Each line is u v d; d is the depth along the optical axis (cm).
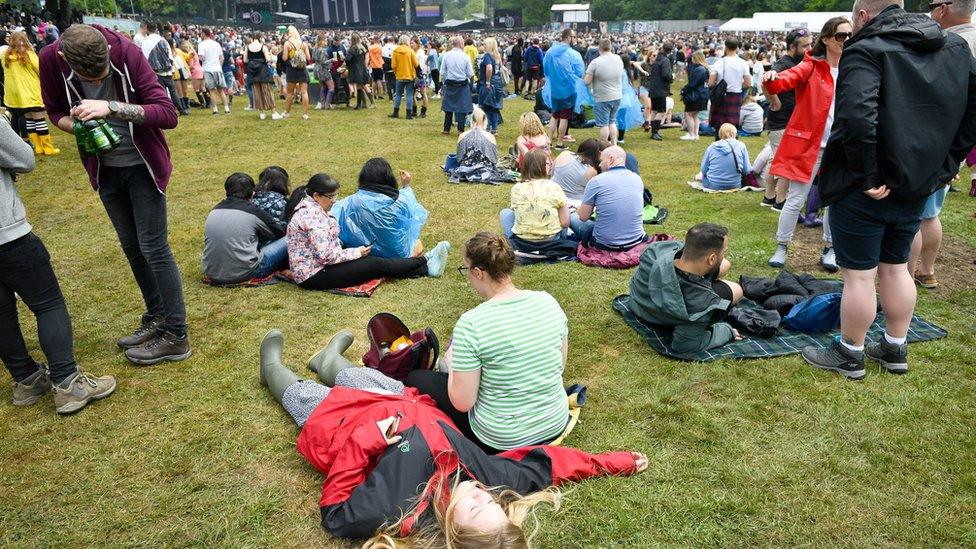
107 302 491
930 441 317
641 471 300
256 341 432
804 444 317
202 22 7594
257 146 1083
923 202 339
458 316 469
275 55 1820
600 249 575
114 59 340
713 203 761
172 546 262
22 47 906
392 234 535
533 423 301
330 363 371
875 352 389
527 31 8388
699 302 388
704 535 263
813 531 264
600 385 375
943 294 486
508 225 606
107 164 362
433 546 216
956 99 319
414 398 316
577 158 718
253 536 267
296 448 320
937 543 257
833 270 540
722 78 1144
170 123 355
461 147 890
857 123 311
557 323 302
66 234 643
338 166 943
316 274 508
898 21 321
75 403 348
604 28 7006
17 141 314
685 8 8925
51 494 291
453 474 252
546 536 262
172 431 335
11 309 343
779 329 433
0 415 348
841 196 342
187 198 781
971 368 380
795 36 753
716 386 370
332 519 255
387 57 1762
